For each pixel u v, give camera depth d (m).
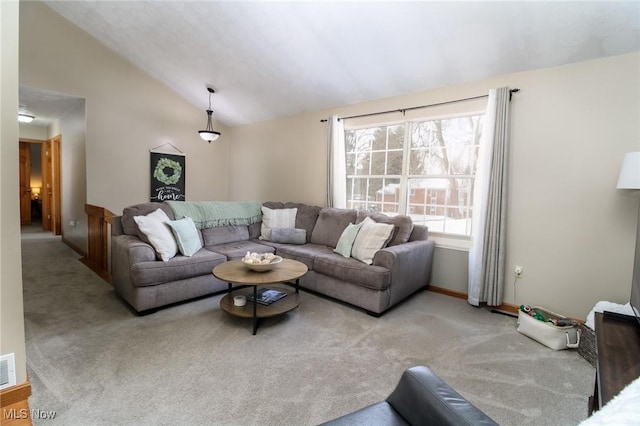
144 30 3.83
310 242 4.07
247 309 2.56
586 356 2.13
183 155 5.53
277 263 2.69
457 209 3.44
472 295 3.10
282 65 3.74
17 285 1.22
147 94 5.01
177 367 1.93
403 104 3.72
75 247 4.91
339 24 2.85
